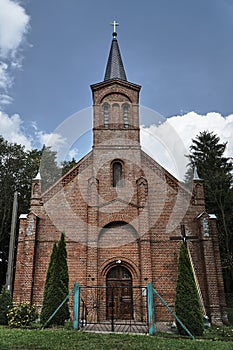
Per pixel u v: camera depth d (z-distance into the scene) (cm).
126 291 1599
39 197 1748
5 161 3067
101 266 1625
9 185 3027
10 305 1457
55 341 900
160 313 1545
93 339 941
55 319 1233
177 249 1658
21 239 1667
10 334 991
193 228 1709
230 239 2856
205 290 1579
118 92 1908
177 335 1119
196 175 1828
